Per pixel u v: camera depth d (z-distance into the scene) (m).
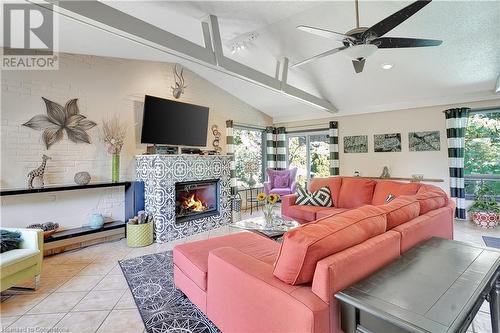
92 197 3.78
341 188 4.32
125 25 2.41
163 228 3.81
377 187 4.00
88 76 3.72
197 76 5.25
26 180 3.19
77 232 3.40
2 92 3.06
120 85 4.05
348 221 1.46
